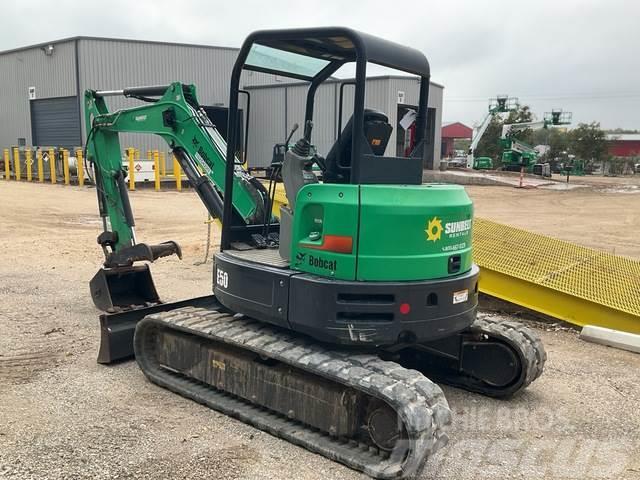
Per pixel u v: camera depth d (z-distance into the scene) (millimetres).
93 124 6758
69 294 8172
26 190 23141
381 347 4230
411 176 4551
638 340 6453
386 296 3967
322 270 4078
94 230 13828
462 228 4379
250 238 5234
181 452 4066
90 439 4207
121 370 5531
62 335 6465
